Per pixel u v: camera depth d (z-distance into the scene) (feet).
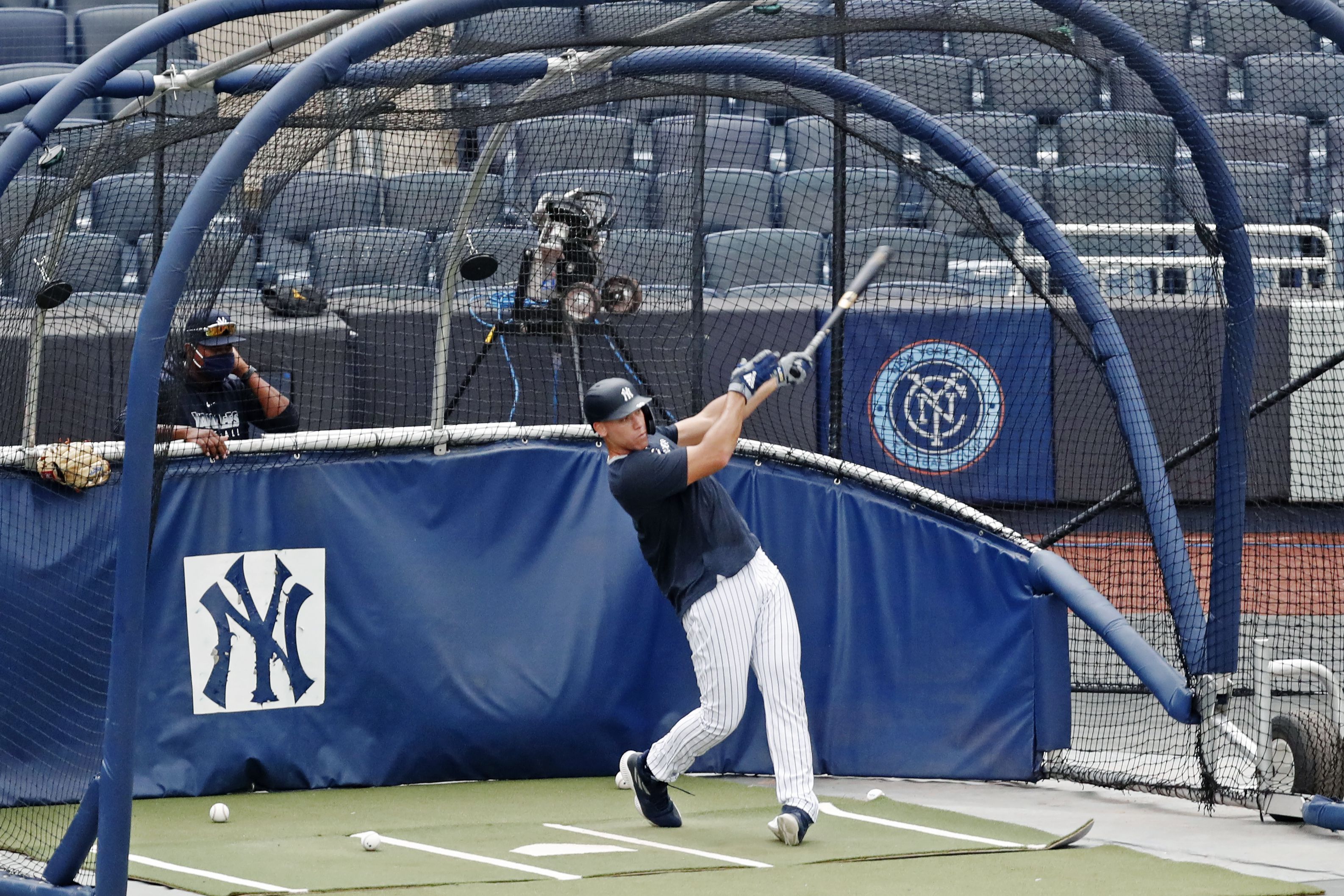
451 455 83.35
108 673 65.72
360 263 98.94
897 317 104.73
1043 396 104.53
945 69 104.94
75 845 51.96
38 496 76.28
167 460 70.08
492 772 82.53
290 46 76.13
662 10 76.07
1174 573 71.67
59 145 76.54
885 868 58.18
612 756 83.46
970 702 80.48
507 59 77.77
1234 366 69.41
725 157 112.06
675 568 64.85
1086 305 76.02
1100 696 94.12
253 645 79.92
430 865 59.36
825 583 83.66
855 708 82.58
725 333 102.32
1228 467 69.51
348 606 81.35
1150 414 100.99
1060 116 104.73
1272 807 68.03
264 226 96.84
